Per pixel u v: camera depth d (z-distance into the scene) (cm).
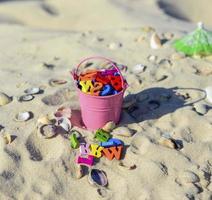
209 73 64
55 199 44
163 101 58
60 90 59
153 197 44
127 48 74
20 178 46
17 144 49
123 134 51
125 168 47
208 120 53
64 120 53
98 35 83
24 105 56
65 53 77
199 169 47
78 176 46
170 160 48
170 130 52
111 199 44
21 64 74
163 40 76
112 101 50
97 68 68
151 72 64
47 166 47
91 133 52
